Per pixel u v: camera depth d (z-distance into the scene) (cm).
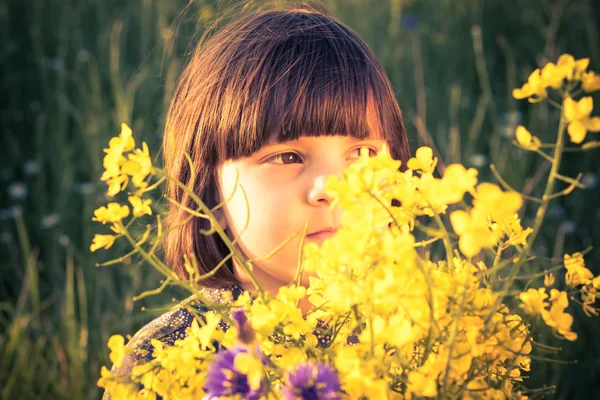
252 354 50
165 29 191
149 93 186
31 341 134
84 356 122
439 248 131
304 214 73
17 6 225
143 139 172
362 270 51
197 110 82
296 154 75
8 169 183
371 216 51
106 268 146
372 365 49
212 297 82
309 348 55
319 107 75
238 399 52
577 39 197
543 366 116
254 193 75
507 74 192
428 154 57
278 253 74
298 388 51
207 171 82
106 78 199
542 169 153
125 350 55
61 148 178
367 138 78
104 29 213
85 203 162
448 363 50
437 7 223
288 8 92
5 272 152
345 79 77
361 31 204
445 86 198
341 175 52
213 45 85
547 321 53
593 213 155
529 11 212
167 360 54
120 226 56
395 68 189
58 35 218
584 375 118
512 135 168
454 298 51
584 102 50
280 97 75
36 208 169
